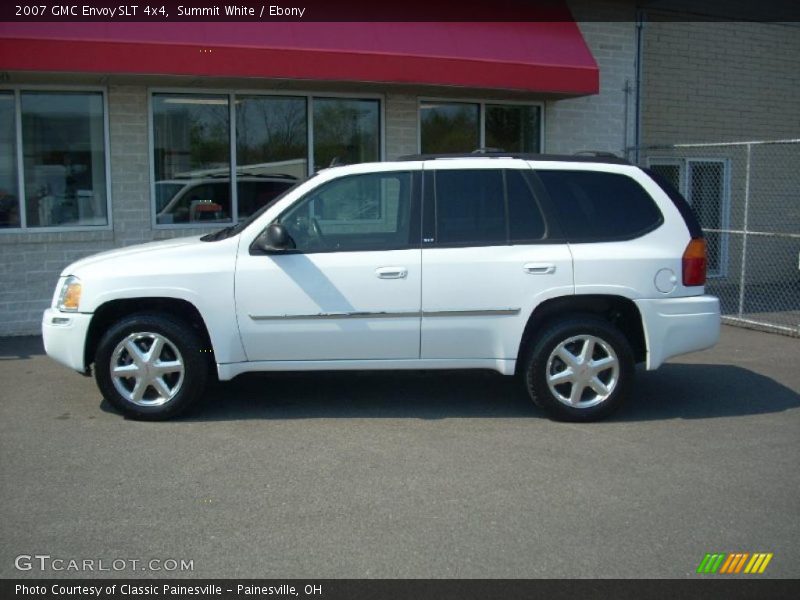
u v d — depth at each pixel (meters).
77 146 9.97
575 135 12.33
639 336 6.59
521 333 6.33
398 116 11.20
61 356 6.35
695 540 4.36
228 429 6.25
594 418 6.43
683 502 4.86
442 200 6.39
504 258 6.28
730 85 14.56
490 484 5.14
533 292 6.27
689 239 6.47
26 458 5.59
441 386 7.60
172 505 4.80
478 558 4.15
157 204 10.31
